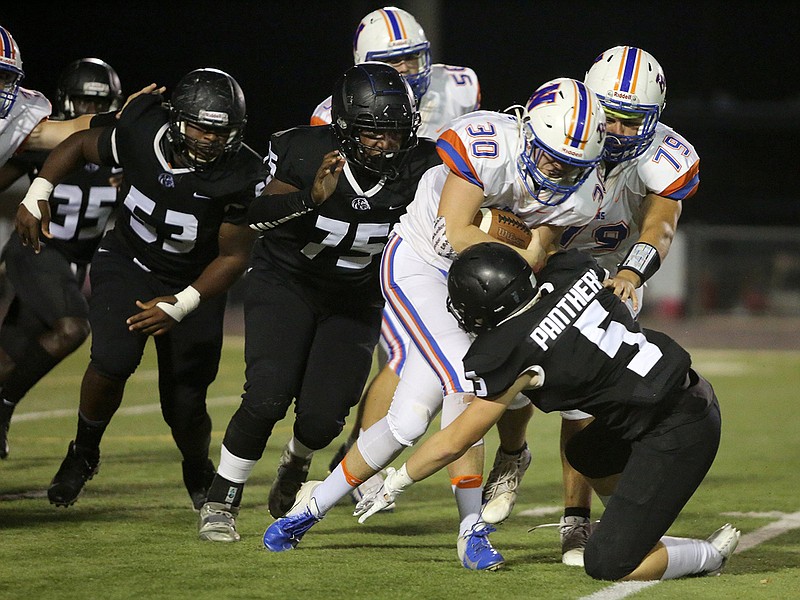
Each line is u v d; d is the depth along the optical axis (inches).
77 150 545.6
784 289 2618.1
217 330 557.0
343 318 536.4
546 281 433.4
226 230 533.0
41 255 671.8
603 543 438.9
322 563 463.2
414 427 462.6
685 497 438.6
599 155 450.0
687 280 2637.8
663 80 485.1
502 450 538.3
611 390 427.5
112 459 763.4
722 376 1521.9
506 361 417.4
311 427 517.0
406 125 484.4
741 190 3206.2
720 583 445.1
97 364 533.6
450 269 430.9
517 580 439.8
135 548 485.4
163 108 540.4
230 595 405.4
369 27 631.8
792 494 677.9
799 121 3009.4
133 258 556.4
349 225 510.6
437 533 548.7
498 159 457.7
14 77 551.8
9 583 418.9
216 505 510.0
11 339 680.4
